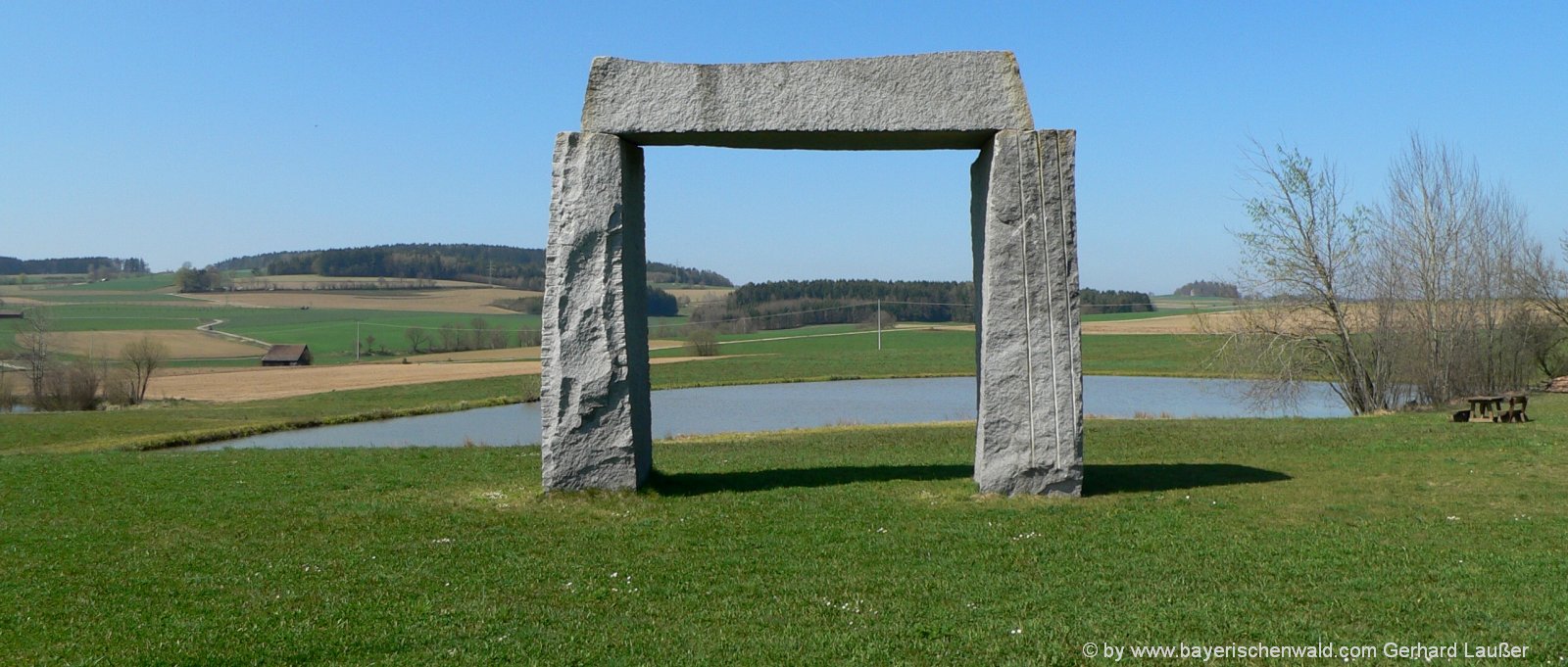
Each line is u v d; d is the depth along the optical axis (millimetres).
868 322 112375
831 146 13344
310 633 8258
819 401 41906
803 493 13391
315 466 16891
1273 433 19344
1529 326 34281
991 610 8578
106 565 10336
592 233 12664
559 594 9273
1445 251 29859
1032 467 12711
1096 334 81812
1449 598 8508
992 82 12320
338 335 90688
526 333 90625
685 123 12438
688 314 123250
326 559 10492
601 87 12648
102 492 14445
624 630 8328
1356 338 30234
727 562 10180
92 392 44969
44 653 7895
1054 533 11000
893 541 10859
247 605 8992
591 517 12094
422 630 8344
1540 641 7527
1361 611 8312
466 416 39062
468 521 12031
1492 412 22234
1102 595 8930
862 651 7727
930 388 48344
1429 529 10867
